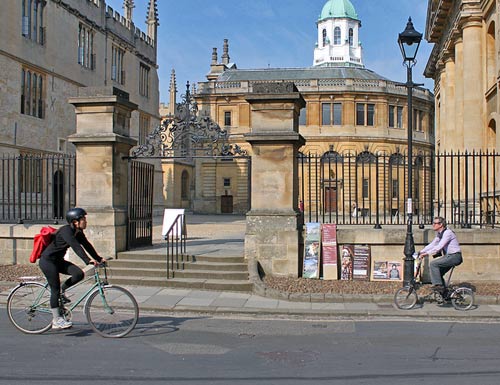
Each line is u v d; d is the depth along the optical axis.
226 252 14.55
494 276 12.64
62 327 8.29
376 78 67.31
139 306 10.51
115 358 7.18
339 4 99.69
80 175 14.16
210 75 73.38
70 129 37.72
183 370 6.70
